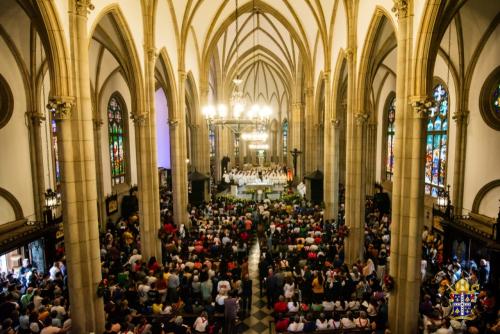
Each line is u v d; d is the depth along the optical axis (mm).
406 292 9148
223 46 29312
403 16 8719
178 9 17641
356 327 8672
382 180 25594
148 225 14344
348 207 14641
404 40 8758
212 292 11094
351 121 14281
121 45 12820
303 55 24562
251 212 20547
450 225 14305
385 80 24438
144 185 14180
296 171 34906
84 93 8633
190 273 11805
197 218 21312
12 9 12273
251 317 11047
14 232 13391
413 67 8562
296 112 32562
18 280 12094
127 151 25234
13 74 14039
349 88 14352
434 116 18188
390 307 9523
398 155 9039
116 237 16422
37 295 10172
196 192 24719
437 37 8227
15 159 14266
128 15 12305
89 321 9062
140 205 14297
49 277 11953
